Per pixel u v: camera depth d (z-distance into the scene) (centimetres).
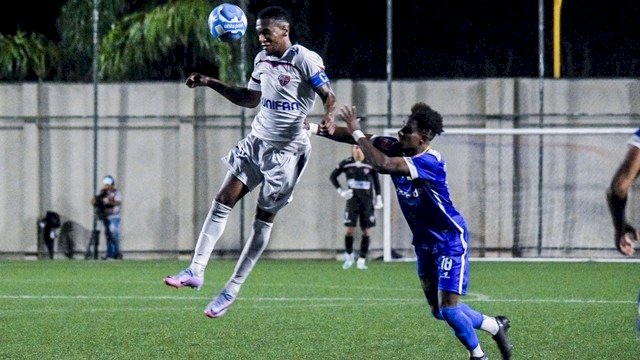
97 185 4456
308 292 2903
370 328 2131
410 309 2470
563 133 3941
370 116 4275
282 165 1562
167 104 4438
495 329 1639
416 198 1523
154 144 4450
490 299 2695
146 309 2495
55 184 4481
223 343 1936
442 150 4244
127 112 4453
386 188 4081
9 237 4478
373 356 1780
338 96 4291
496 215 4222
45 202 4488
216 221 1588
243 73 4388
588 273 3559
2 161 4478
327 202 4366
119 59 4859
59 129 4478
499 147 4225
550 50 5538
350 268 3806
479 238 4231
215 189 4416
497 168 4219
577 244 4181
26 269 3809
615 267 3822
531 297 2747
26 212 4447
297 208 4378
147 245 4459
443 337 2000
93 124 4422
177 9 4750
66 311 2461
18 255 4466
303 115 1545
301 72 1523
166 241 4450
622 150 4175
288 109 1534
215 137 4422
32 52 5025
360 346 1891
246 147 1577
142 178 4453
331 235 4366
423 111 1521
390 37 4209
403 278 3362
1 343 1944
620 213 1093
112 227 4344
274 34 1526
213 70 4991
